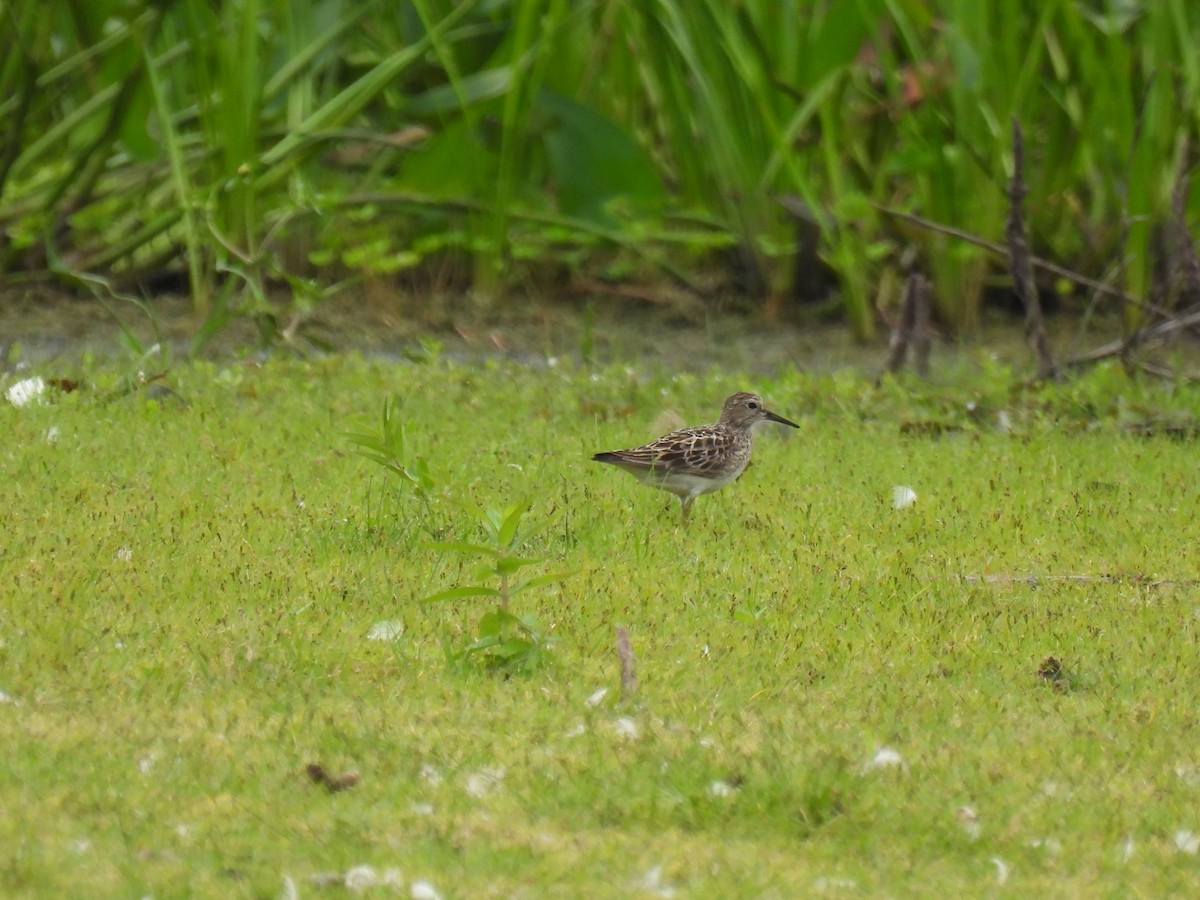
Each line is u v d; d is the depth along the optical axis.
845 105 20.11
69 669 8.40
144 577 9.84
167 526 10.98
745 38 19.36
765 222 20.33
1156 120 17.95
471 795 7.28
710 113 20.11
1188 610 10.14
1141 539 11.65
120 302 19.56
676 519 12.02
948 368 17.64
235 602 9.53
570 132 19.97
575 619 9.54
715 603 9.96
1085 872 6.80
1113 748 8.03
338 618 9.38
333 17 19.97
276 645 8.90
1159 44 17.92
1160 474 13.45
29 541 10.42
